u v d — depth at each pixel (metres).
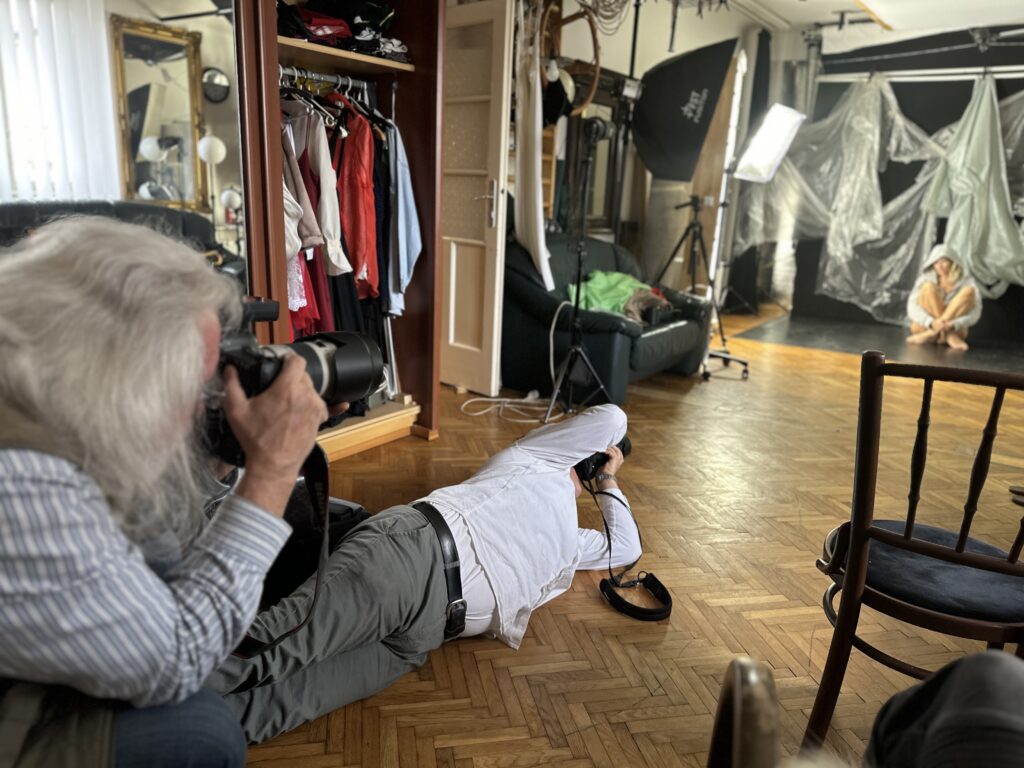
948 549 1.21
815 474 2.93
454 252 3.80
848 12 5.94
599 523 2.38
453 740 1.42
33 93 1.86
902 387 4.40
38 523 0.62
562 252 4.20
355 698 1.46
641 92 5.40
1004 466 3.07
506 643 1.73
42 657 0.66
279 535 0.77
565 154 4.72
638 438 3.28
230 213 2.21
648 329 3.96
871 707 1.57
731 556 2.21
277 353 0.83
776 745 0.46
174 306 0.67
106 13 1.92
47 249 0.69
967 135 5.69
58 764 0.69
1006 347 5.63
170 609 0.71
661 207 5.93
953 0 4.89
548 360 3.75
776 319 6.60
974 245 5.70
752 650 1.75
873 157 6.14
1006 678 0.47
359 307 2.86
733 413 3.76
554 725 1.47
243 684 1.29
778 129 4.56
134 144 2.03
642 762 1.38
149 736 0.76
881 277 6.28
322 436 2.75
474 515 1.59
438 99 2.74
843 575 1.42
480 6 3.38
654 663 1.68
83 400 0.64
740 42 6.34
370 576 1.38
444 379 3.99
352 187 2.67
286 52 2.47
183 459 0.74
